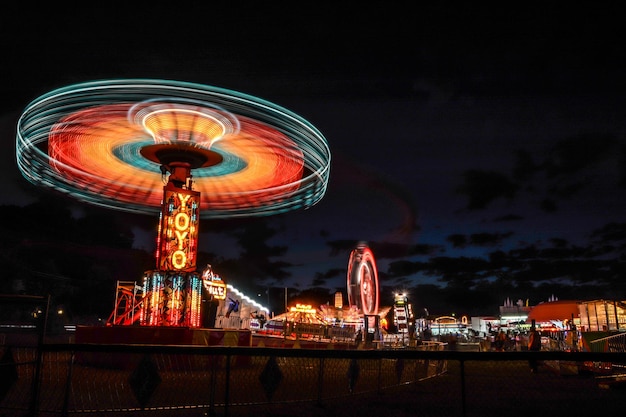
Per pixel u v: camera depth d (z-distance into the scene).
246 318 29.80
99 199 17.34
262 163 17.20
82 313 47.06
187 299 15.66
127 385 8.46
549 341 26.77
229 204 19.59
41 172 15.14
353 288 39.00
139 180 17.91
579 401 7.80
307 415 6.66
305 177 16.84
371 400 7.90
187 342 14.24
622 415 6.77
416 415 6.71
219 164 17.72
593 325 28.75
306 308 34.88
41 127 13.59
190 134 15.25
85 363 9.54
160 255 15.62
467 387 8.59
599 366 10.88
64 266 49.06
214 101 13.62
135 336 14.02
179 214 15.95
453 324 68.00
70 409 6.54
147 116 14.05
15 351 8.78
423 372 10.94
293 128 14.67
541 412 6.93
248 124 14.67
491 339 29.45
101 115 13.69
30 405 5.96
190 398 7.25
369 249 40.41
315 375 9.73
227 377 5.23
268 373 5.36
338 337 27.39
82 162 15.80
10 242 45.28
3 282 41.28
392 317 48.69
